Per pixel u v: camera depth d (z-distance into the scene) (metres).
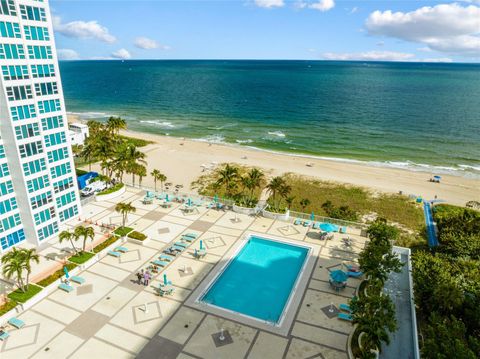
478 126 130.75
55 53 43.38
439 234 55.56
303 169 85.50
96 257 41.47
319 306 34.41
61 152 47.16
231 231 48.69
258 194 70.25
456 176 84.38
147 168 84.19
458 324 26.88
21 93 39.66
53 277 37.31
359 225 50.28
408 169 88.69
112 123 82.88
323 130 126.69
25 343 29.59
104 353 28.53
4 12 36.50
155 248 44.19
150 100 192.12
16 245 44.53
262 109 165.62
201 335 30.52
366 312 27.23
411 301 34.53
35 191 43.22
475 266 39.09
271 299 36.03
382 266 36.84
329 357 28.50
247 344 29.66
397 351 29.17
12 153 40.72
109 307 33.84
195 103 182.12
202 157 93.69
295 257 43.62
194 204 55.88
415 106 170.25
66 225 49.47
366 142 111.69
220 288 37.50
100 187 63.81
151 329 31.11
